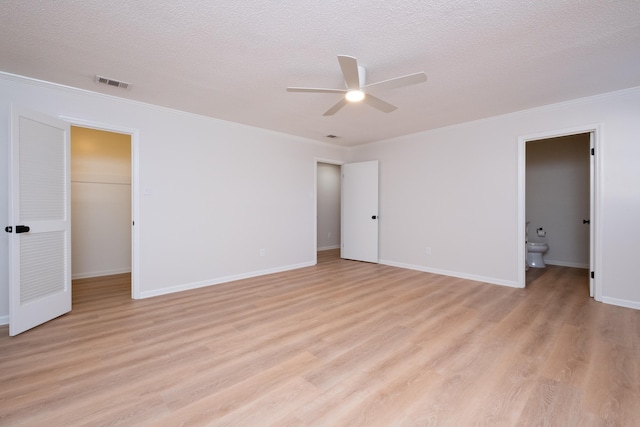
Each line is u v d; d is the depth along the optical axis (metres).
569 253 5.17
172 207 3.66
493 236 4.04
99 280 4.22
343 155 5.94
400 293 3.60
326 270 4.90
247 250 4.40
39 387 1.73
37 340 2.33
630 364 1.98
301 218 5.15
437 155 4.61
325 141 5.46
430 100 3.34
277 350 2.19
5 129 2.68
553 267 5.06
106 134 4.53
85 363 2.00
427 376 1.86
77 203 4.30
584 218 5.02
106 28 2.00
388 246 5.34
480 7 1.79
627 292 3.09
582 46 2.22
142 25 1.97
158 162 3.54
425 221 4.79
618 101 3.10
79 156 4.30
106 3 1.74
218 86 2.96
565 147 5.18
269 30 2.03
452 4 1.76
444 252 4.57
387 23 1.95
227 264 4.18
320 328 2.58
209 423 1.46
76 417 1.49
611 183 3.16
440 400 1.63
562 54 2.34
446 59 2.42
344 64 1.99
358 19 1.91
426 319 2.77
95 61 2.45
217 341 2.33
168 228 3.63
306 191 5.23
